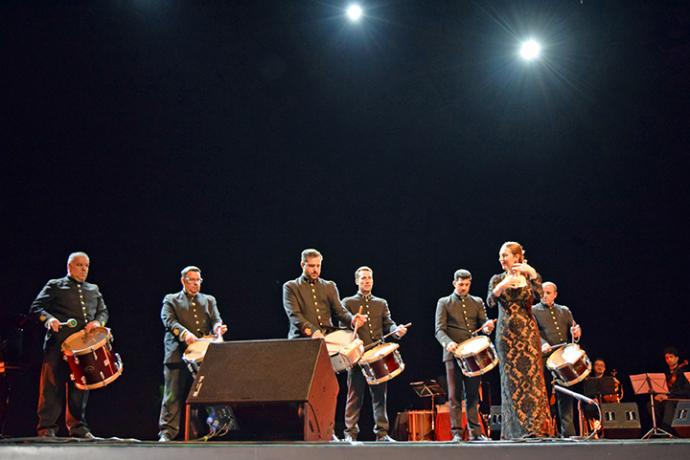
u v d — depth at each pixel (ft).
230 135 32.99
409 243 35.58
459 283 22.58
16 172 27.55
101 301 20.03
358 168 35.42
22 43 28.12
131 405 29.04
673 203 33.17
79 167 29.04
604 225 34.50
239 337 32.19
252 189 33.30
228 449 12.21
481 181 36.01
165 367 20.92
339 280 34.47
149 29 31.09
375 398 22.17
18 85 27.91
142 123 30.78
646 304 33.71
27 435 25.22
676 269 33.14
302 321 20.57
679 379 30.50
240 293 32.50
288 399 14.69
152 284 30.30
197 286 21.58
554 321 24.76
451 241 35.81
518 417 16.25
